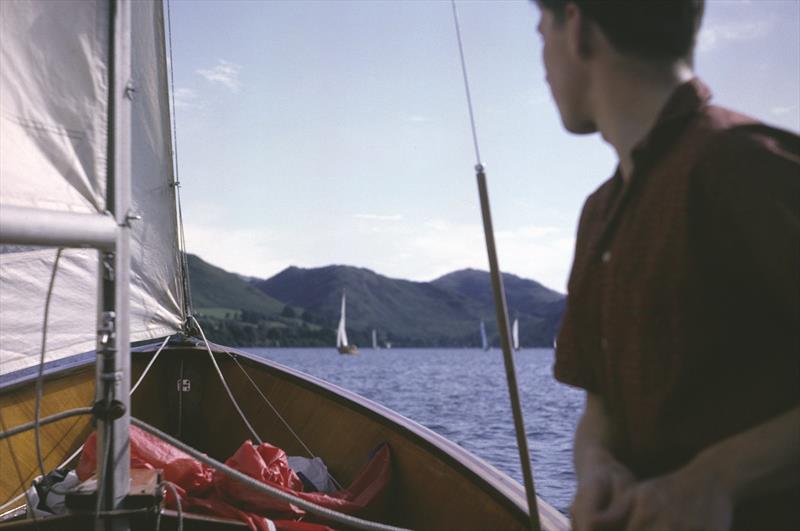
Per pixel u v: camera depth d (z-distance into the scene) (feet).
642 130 2.74
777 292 2.23
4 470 9.91
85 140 4.81
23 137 4.64
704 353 2.41
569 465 36.09
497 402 86.99
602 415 3.07
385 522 8.97
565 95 3.03
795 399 2.31
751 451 2.23
